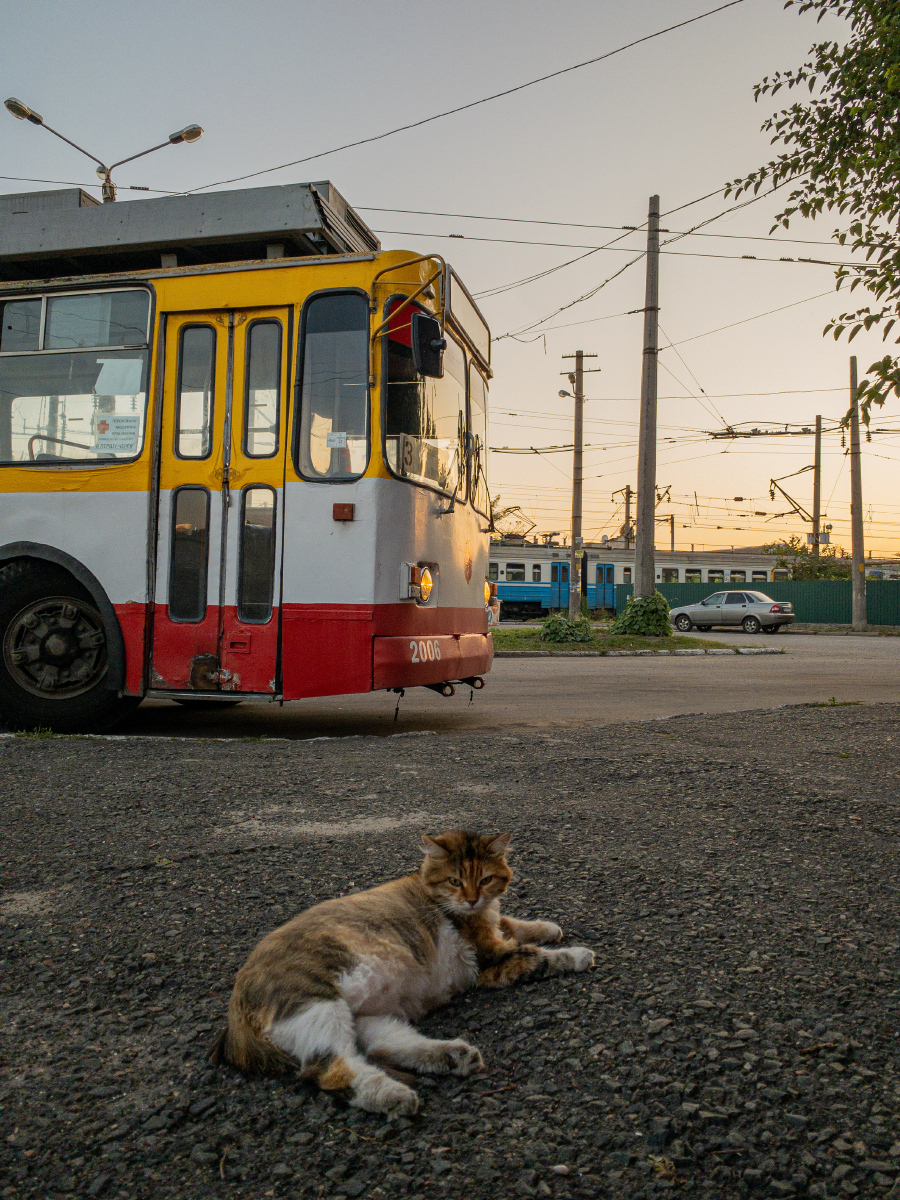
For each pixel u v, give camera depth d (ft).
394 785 17.79
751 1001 8.65
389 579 22.97
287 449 23.38
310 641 22.94
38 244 25.85
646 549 74.08
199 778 18.31
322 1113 6.88
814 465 146.20
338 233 25.48
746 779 18.47
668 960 9.64
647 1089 7.15
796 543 166.91
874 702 33.71
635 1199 5.90
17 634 25.27
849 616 135.03
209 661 23.57
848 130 23.68
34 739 22.98
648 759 20.48
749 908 11.19
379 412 22.91
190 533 23.97
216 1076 7.44
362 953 7.84
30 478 25.16
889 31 22.17
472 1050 7.42
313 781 18.08
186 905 11.20
